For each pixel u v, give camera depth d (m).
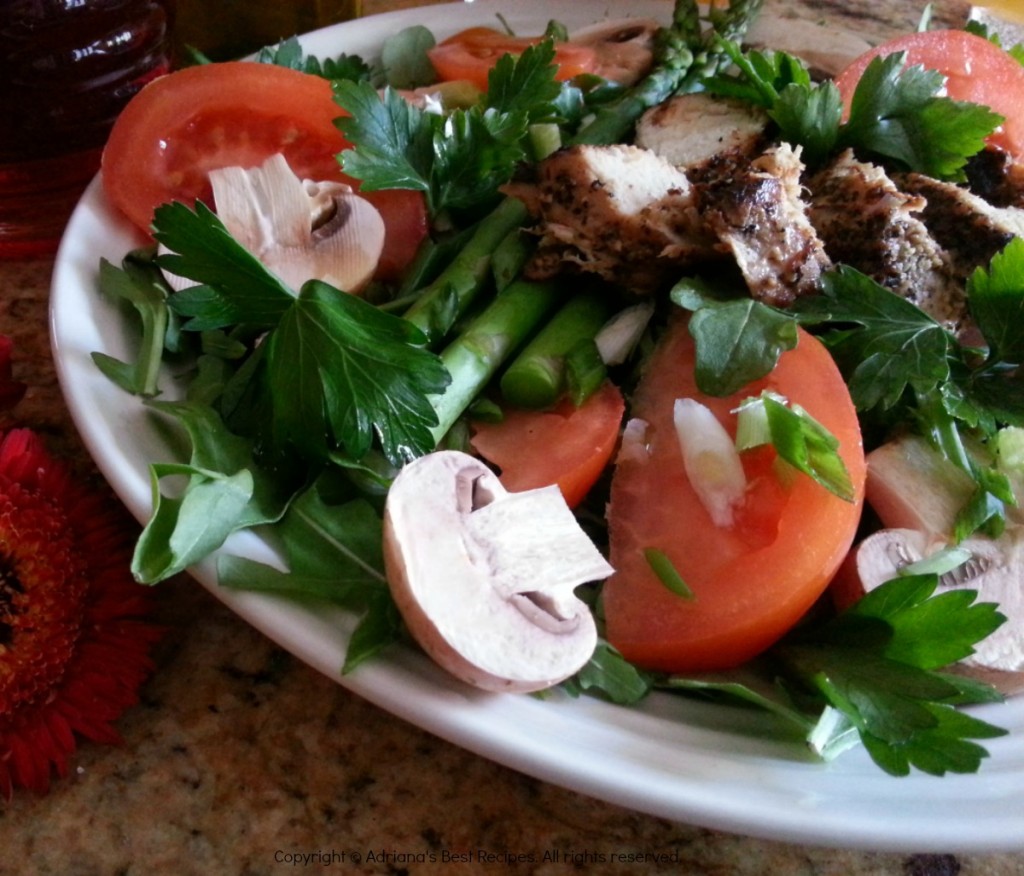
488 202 0.29
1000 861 0.21
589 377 0.24
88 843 0.20
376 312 0.21
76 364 0.22
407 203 0.28
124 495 0.20
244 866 0.19
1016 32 0.44
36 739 0.20
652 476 0.23
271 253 0.26
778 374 0.23
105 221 0.26
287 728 0.21
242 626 0.23
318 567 0.20
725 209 0.24
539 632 0.19
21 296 0.30
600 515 0.24
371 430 0.21
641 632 0.21
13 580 0.20
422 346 0.21
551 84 0.28
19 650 0.20
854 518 0.22
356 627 0.19
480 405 0.25
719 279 0.25
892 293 0.24
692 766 0.19
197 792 0.20
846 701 0.20
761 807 0.18
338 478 0.22
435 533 0.19
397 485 0.19
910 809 0.18
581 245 0.26
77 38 0.28
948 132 0.27
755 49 0.35
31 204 0.30
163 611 0.23
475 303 0.27
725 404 0.23
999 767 0.20
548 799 0.21
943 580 0.23
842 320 0.24
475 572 0.19
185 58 0.36
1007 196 0.30
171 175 0.27
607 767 0.18
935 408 0.24
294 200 0.26
